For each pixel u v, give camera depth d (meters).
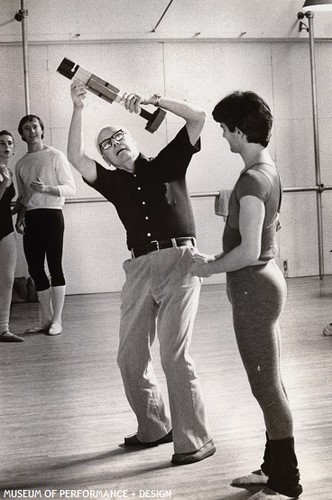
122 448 3.95
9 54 9.92
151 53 10.32
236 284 3.06
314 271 10.88
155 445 3.98
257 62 10.61
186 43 10.41
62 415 4.60
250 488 3.33
